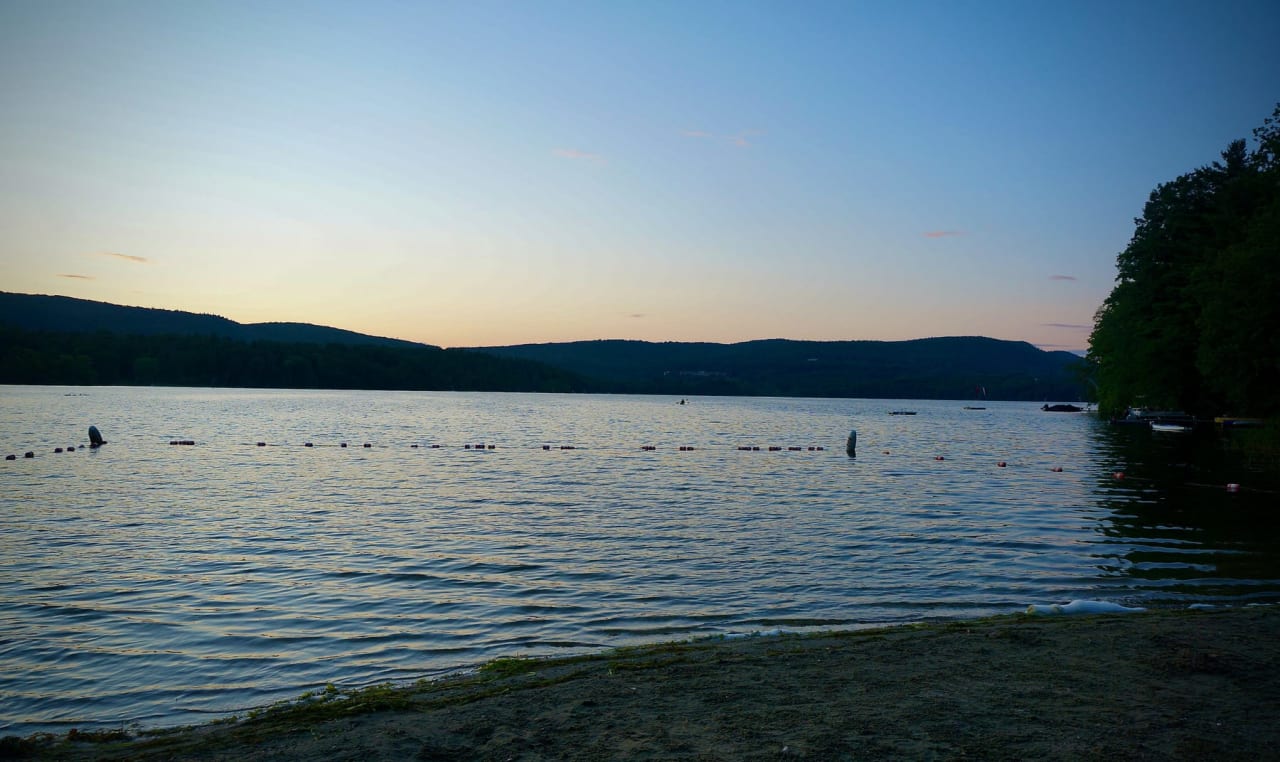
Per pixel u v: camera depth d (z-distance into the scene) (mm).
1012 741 6457
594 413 110875
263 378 174875
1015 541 20266
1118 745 6336
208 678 10461
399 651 11586
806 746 6418
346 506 25875
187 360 169250
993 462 44938
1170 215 62375
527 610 13766
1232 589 15172
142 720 9047
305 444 52438
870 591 15117
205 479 33000
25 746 7730
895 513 25156
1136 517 24328
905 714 7227
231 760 6750
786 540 20297
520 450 50781
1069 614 12812
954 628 11398
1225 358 45562
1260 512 25375
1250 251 42969
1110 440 63594
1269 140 53219
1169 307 60156
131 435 55938
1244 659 9086
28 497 27094
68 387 149750
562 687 8531
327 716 7953
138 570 16438
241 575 16094
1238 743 6379
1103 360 75812
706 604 14188
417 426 73188
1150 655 9320
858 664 9188
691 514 24750
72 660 11125
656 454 49312
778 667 9156
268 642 11961
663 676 8852
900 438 68125
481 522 22922
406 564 17203
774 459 46719
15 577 15742
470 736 7020
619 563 17469
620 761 6227
